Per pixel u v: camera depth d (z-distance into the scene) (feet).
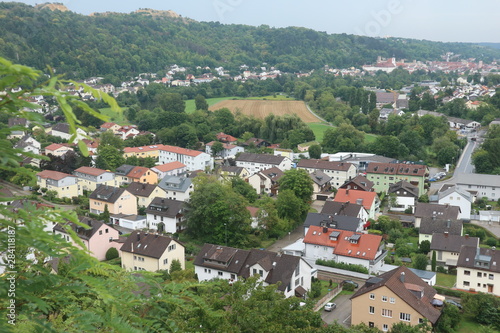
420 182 258.98
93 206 223.30
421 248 177.68
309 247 171.63
